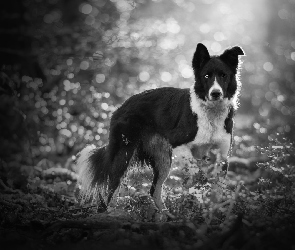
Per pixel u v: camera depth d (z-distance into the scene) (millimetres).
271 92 21984
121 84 17375
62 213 8070
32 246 6328
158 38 18156
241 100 21062
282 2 26578
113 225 6742
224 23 21609
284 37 25641
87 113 14852
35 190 10672
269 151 8992
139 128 9344
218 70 8750
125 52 17281
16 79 15148
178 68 18547
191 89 9062
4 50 16688
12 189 10453
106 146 9539
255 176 10438
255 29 24500
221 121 8820
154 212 7875
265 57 22781
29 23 18797
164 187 9234
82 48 17297
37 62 17578
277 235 6082
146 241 6281
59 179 12016
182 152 8953
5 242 6457
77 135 14586
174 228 6551
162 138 9312
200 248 5930
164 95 9430
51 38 18203
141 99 9539
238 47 8945
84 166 9555
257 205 7547
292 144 9672
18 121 14148
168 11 21250
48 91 16969
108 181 9156
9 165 12883
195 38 20625
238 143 13375
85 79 17625
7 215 7805
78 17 23375
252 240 5965
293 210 7289
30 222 7215
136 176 9609
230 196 7449
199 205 7258
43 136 15320
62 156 15359
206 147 8984
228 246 5984
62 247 6332
